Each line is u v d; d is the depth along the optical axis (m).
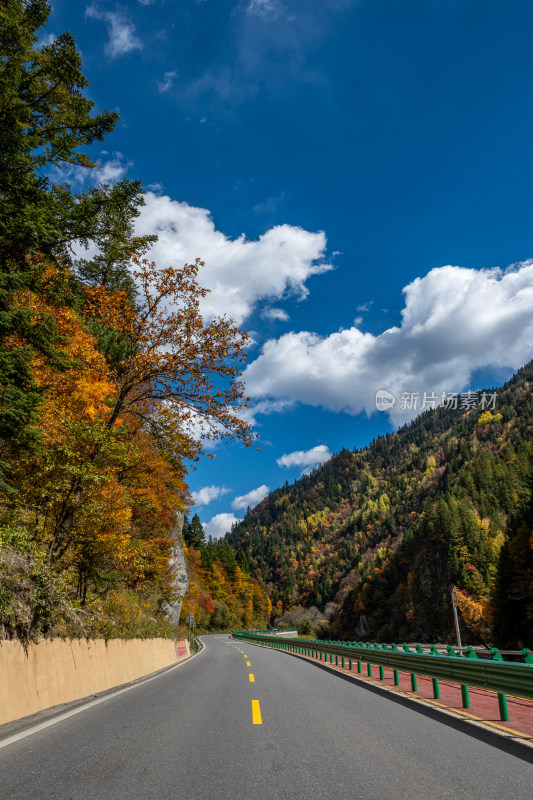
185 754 5.14
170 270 16.97
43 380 14.85
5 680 7.16
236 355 17.81
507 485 148.75
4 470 11.77
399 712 7.78
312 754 5.14
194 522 110.44
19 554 10.21
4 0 12.52
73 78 14.17
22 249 11.98
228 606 113.94
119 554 14.54
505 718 6.85
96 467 13.39
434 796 3.88
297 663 20.28
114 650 12.73
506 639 56.28
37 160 14.22
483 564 95.38
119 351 20.95
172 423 17.59
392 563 139.00
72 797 3.85
